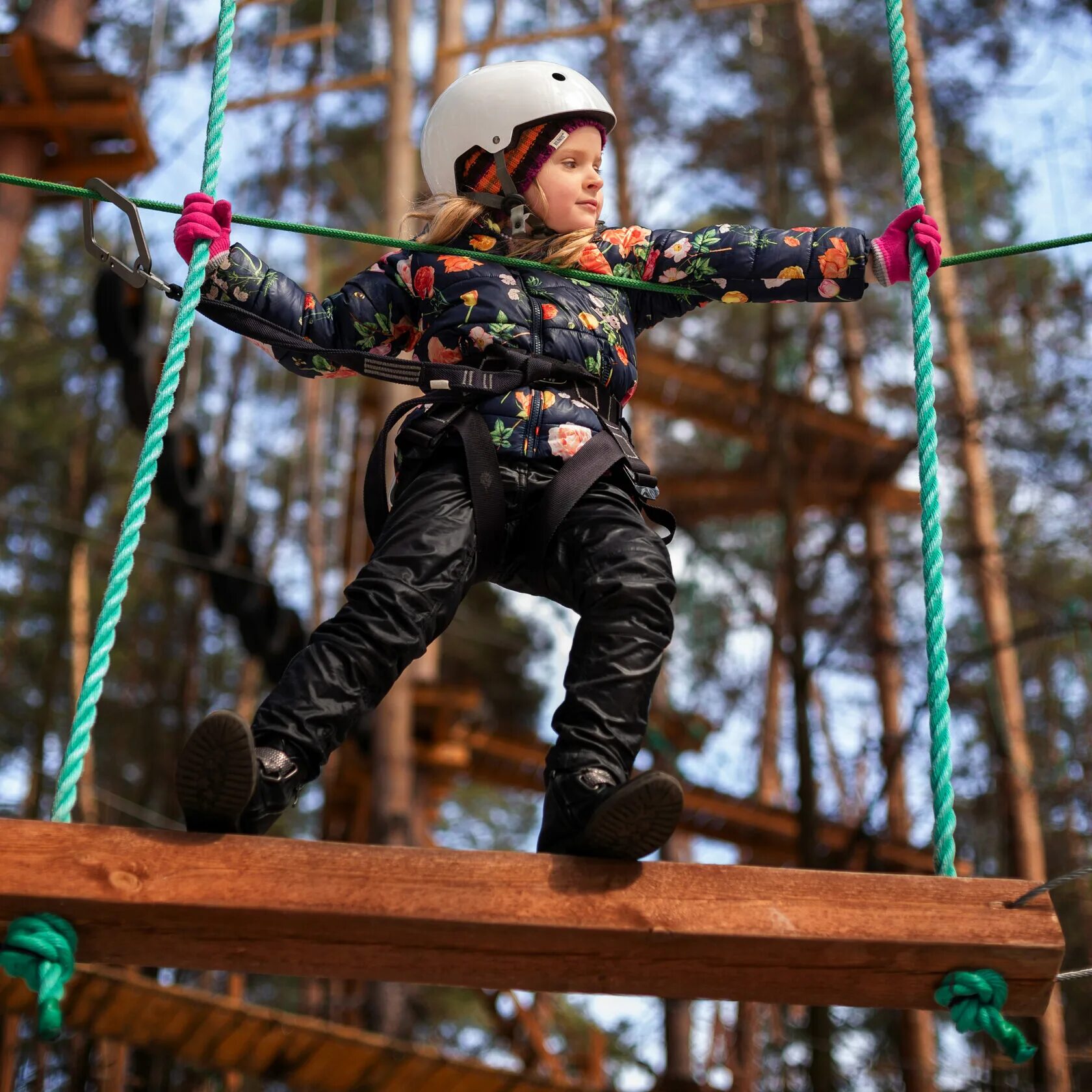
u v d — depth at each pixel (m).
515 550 2.82
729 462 19.73
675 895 2.34
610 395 2.95
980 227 16.94
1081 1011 12.52
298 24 20.05
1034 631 11.47
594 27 13.27
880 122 18.52
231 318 3.00
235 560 12.28
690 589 17.47
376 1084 9.16
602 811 2.32
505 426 2.81
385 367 2.89
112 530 18.83
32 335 19.50
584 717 2.60
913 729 12.05
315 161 20.12
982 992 2.35
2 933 2.32
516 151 3.11
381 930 2.31
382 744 12.42
